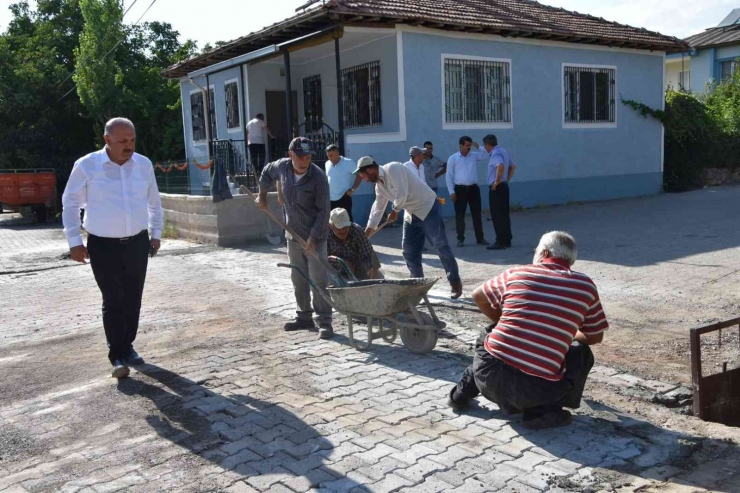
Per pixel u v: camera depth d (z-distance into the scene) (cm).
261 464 378
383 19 1434
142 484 360
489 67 1664
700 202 1731
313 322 676
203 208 1362
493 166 1095
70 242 516
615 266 927
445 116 1591
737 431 411
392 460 376
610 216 1522
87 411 469
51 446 414
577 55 1831
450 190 1150
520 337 397
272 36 1555
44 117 3117
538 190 1797
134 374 545
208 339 644
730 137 2252
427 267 978
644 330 632
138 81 3030
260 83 1917
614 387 490
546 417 410
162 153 2962
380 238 1320
